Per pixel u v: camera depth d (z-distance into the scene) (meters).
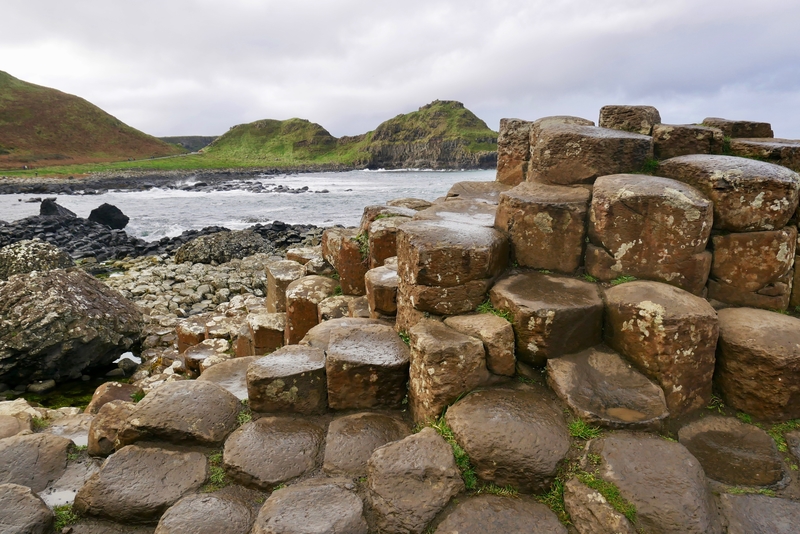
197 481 3.48
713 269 4.25
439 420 3.64
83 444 4.25
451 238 4.36
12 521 3.09
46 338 7.21
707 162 4.37
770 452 3.41
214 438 3.78
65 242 21.56
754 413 3.67
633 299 3.79
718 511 2.96
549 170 5.01
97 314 7.91
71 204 39.28
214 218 32.12
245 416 4.06
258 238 18.86
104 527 3.25
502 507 3.05
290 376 4.03
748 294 4.17
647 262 4.12
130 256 19.84
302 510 3.04
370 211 6.97
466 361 3.71
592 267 4.38
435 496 3.06
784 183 3.96
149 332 9.42
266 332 6.72
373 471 3.22
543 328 3.81
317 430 3.91
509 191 4.87
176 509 3.17
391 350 4.37
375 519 3.05
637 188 4.12
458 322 4.08
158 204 39.94
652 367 3.64
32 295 7.52
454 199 6.97
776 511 2.96
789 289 4.23
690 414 3.72
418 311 4.42
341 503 3.12
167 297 12.23
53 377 7.51
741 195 4.06
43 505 3.26
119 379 7.84
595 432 3.33
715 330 3.66
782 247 4.04
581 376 3.72
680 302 3.68
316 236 23.06
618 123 5.91
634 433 3.30
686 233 3.95
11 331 7.13
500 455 3.19
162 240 22.41
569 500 3.02
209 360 6.38
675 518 2.76
